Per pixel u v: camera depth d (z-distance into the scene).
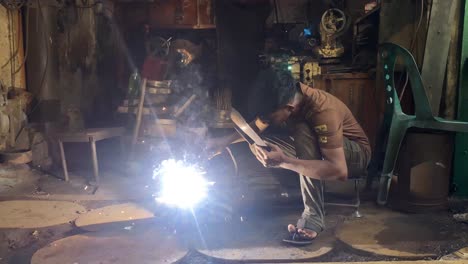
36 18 5.62
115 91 7.46
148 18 7.66
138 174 5.12
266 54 7.18
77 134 4.74
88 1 6.40
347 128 3.32
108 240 3.20
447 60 4.20
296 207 3.97
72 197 4.25
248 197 4.19
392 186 4.04
